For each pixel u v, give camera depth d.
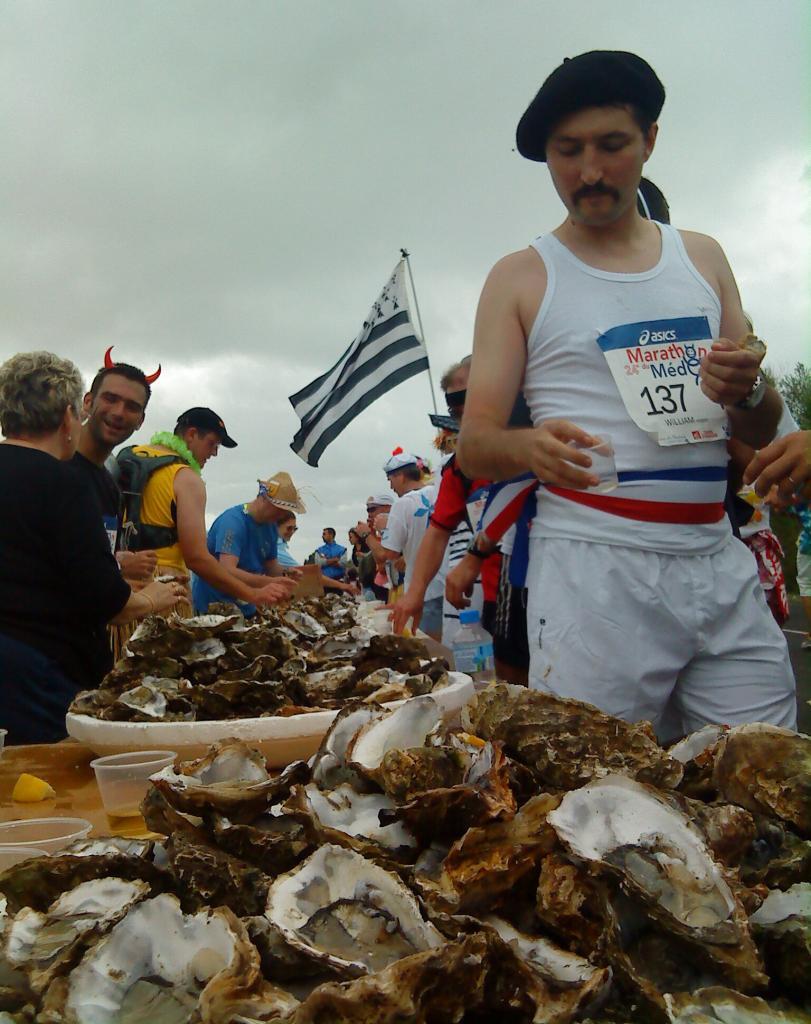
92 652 3.07
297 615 2.98
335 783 1.12
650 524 2.07
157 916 0.84
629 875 0.79
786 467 1.76
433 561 3.47
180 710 1.99
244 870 0.93
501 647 2.56
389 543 5.50
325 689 2.09
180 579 4.22
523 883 0.87
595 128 2.00
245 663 2.18
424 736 1.18
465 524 4.48
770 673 2.16
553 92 2.02
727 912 0.78
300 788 1.02
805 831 0.92
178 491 4.37
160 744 1.77
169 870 0.97
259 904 0.91
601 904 0.79
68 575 2.90
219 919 0.82
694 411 2.10
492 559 2.98
